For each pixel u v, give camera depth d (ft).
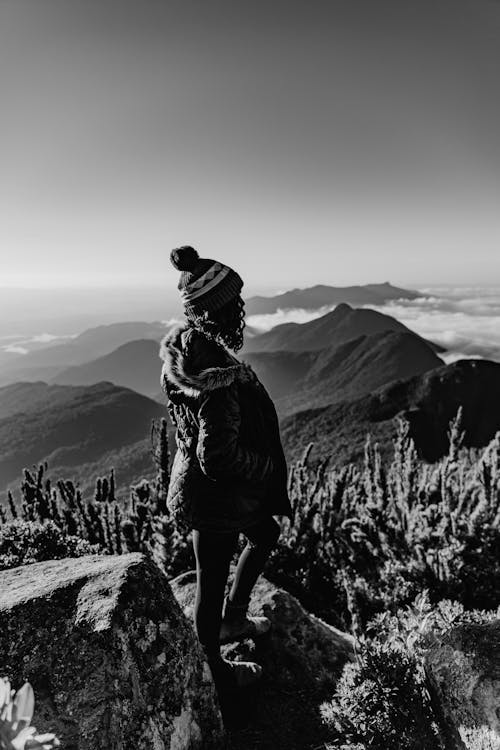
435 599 13.82
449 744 6.50
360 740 7.56
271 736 8.14
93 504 16.53
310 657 9.86
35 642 6.05
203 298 6.81
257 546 8.59
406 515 16.87
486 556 14.44
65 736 5.25
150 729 5.75
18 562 12.28
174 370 6.70
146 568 7.22
